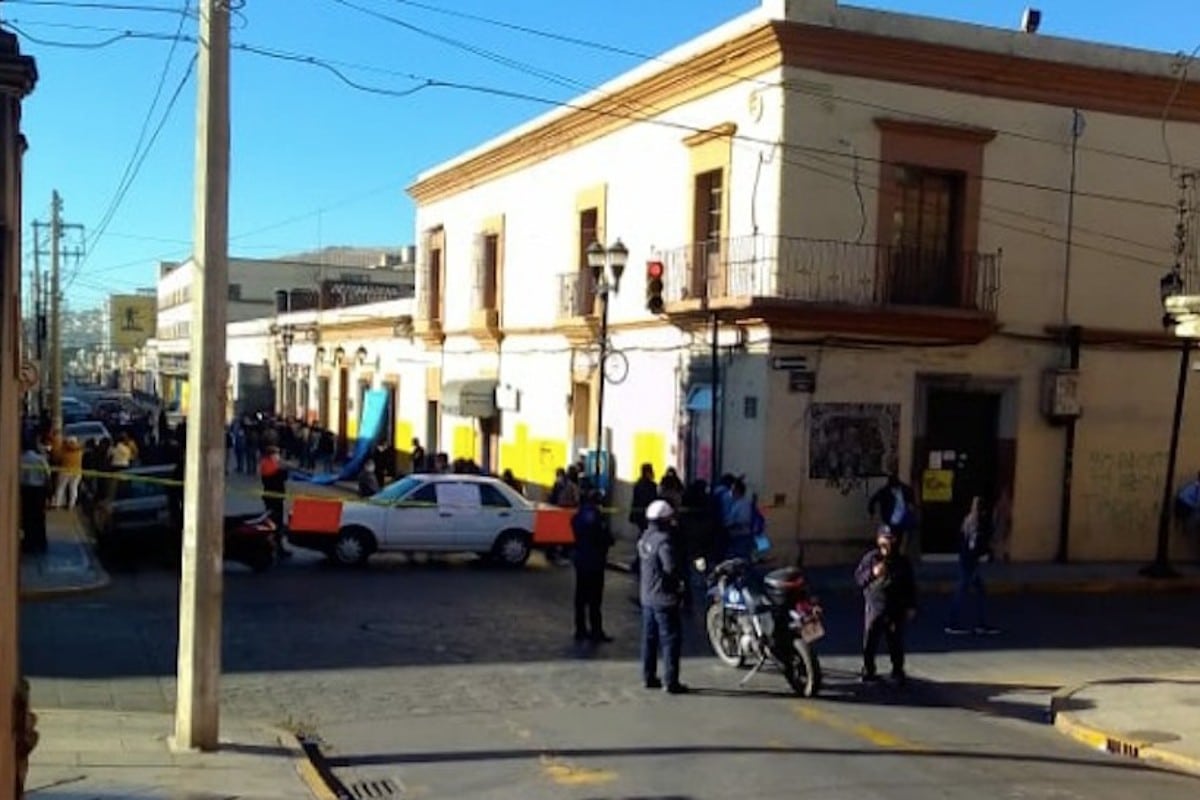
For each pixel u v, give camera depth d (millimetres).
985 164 21016
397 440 40656
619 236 25062
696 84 21922
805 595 12031
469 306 33812
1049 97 21484
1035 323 21562
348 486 35500
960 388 21125
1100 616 17672
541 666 12758
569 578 19500
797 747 9703
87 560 19047
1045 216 21562
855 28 19844
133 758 8578
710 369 21344
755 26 19703
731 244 20734
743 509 18266
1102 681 12930
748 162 20469
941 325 20312
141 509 19594
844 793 8414
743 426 20391
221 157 9016
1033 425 21750
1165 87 22234
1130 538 22625
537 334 29172
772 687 12094
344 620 15047
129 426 41031
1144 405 22656
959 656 14203
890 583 12500
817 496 20094
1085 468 22188
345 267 76125
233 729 9672
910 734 10359
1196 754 9914
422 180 36719
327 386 49906
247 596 16688
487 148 31406
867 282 20188
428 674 12195
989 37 20766
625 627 15312
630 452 24453
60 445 27234
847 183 20031
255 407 59844
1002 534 21609
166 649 12852
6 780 5465
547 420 28641
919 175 20812
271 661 12586
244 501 21594
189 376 9188
